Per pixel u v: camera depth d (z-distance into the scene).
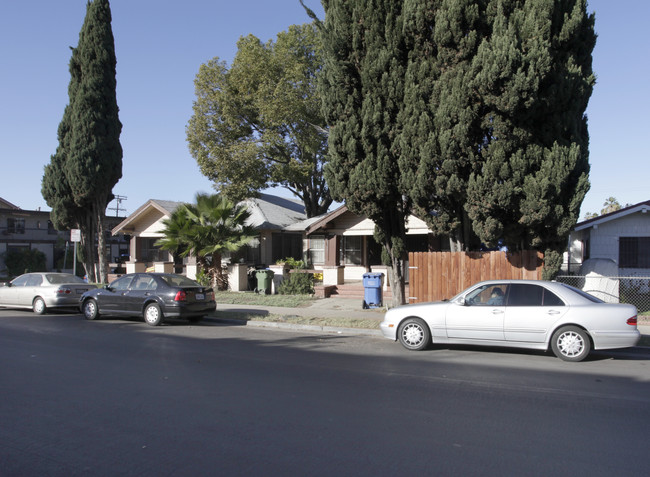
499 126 10.69
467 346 10.34
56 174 23.20
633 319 8.56
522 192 11.02
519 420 5.59
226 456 4.58
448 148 11.09
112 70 22.83
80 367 8.21
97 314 14.49
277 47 27.30
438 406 6.10
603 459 4.52
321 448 4.76
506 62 9.98
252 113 27.83
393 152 12.34
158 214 26.31
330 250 20.84
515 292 9.32
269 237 25.84
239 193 26.14
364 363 8.66
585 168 11.30
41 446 4.84
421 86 11.80
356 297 18.66
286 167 27.34
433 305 9.87
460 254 13.66
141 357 9.09
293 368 8.22
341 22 12.70
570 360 8.77
